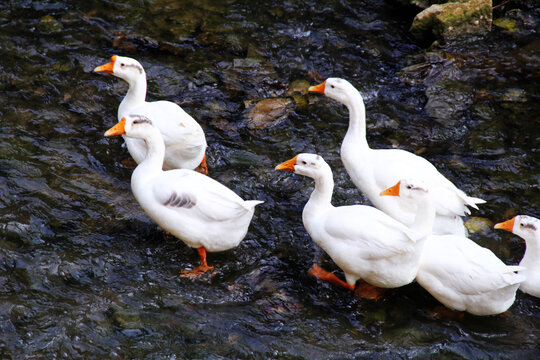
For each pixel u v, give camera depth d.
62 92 13.44
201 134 10.82
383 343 8.58
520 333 8.78
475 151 12.44
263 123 12.98
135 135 9.68
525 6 16.86
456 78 14.43
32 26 15.46
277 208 11.05
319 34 15.88
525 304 9.32
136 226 10.41
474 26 15.61
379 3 17.17
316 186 9.59
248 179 11.62
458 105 13.65
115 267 9.57
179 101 13.44
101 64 14.38
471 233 10.52
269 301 9.19
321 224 9.43
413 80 14.39
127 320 8.64
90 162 11.72
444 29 15.34
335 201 11.27
